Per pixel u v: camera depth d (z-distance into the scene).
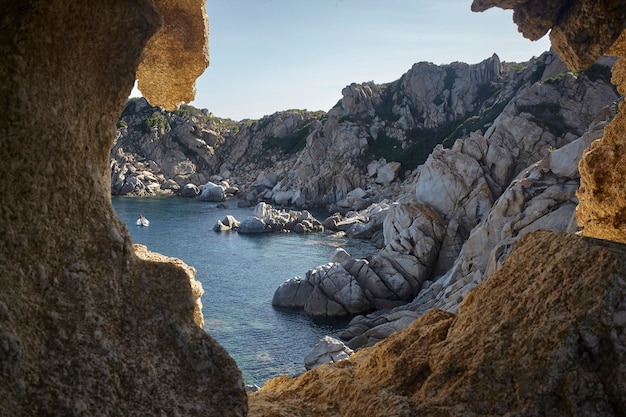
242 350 32.66
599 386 5.97
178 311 6.02
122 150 125.31
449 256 45.50
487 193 48.94
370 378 8.45
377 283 41.34
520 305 7.08
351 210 85.69
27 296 4.97
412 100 116.88
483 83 116.12
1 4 4.72
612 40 9.28
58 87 5.28
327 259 54.62
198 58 9.93
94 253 5.67
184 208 89.62
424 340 8.19
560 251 7.16
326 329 36.47
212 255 56.34
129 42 6.12
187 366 5.79
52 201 5.31
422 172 51.06
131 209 86.62
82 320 5.31
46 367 4.91
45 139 5.16
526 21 10.52
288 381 10.27
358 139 107.00
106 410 5.04
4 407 4.50
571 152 37.44
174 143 132.88
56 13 5.10
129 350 5.49
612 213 10.52
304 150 108.81
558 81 68.44
